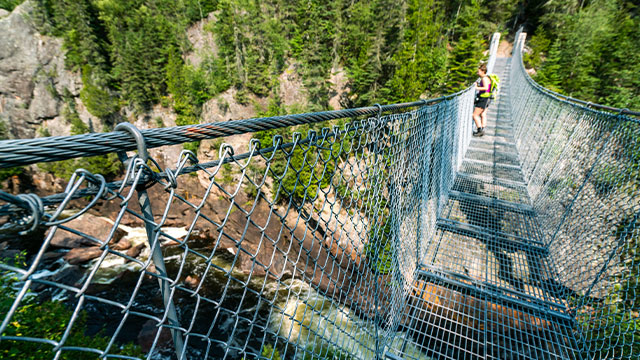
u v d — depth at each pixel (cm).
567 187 307
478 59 2300
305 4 3192
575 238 260
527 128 594
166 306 63
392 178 171
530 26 2823
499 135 693
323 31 3153
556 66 1923
